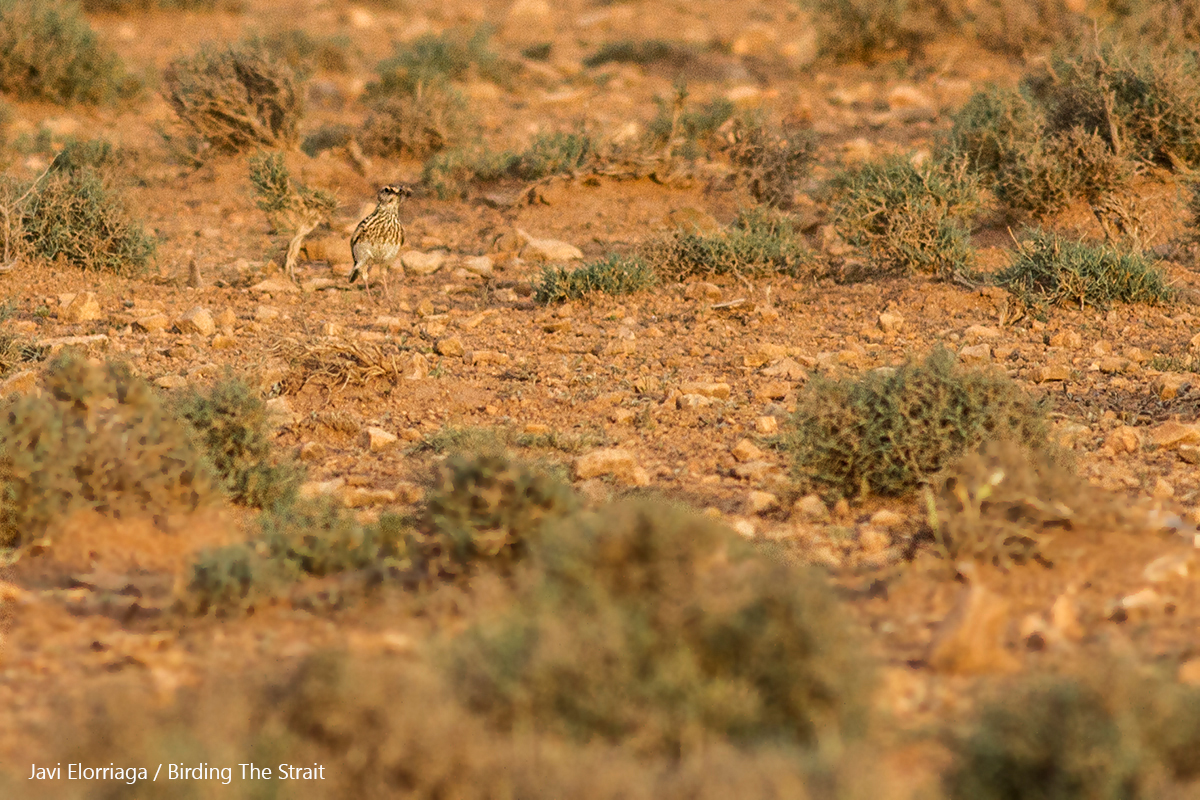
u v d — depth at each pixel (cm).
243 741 1294
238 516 2277
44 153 6619
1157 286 4112
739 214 5450
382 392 3133
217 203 6038
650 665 1380
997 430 2308
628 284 4462
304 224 5006
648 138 6303
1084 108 5544
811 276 4650
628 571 1555
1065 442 2623
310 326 4012
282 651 1628
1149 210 5094
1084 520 1956
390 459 2677
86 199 4759
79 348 3525
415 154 6744
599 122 7262
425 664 1443
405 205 6100
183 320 3844
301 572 1892
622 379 3353
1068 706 1230
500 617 1581
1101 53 5834
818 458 2375
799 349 3619
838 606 1461
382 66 8444
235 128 6419
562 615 1488
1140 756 1168
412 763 1227
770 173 5922
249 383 3094
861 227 4666
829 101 7956
